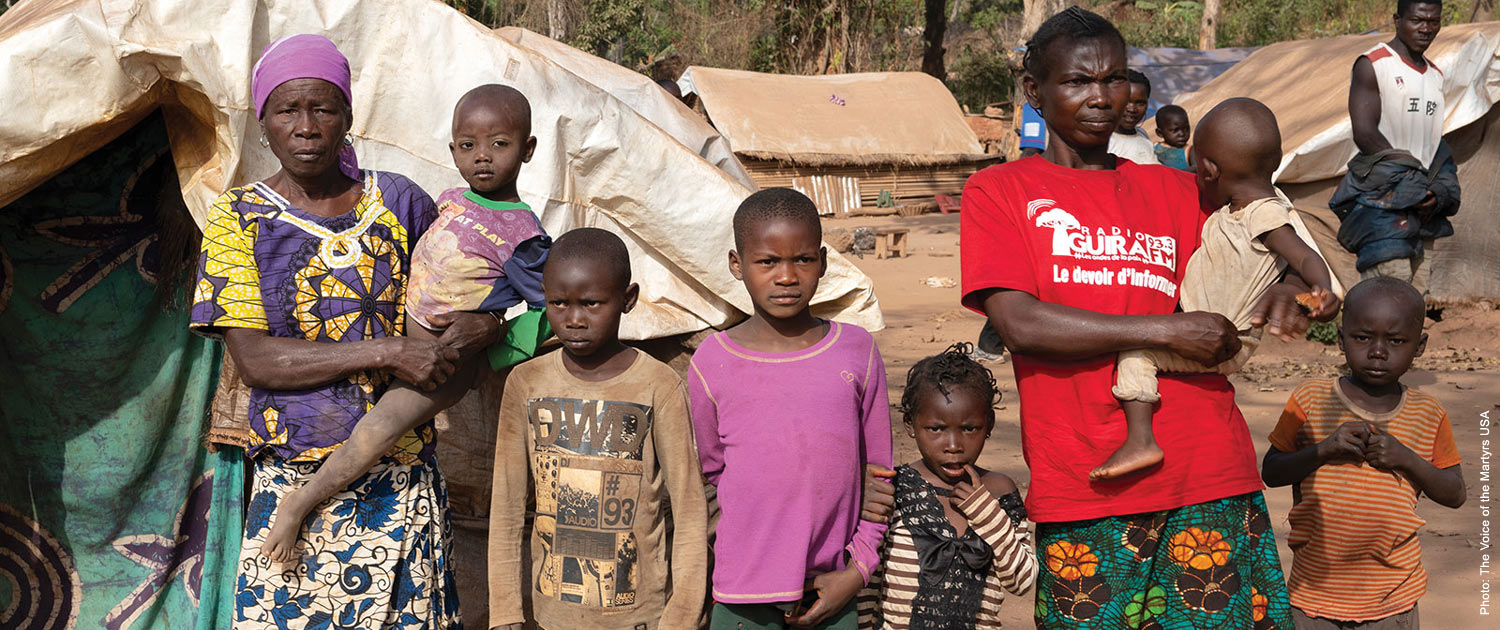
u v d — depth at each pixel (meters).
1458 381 7.14
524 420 2.97
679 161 3.63
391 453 2.89
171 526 3.69
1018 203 2.78
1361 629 3.27
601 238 2.85
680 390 2.95
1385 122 6.80
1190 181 2.91
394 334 2.95
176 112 3.29
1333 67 9.77
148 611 3.69
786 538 2.75
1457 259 9.22
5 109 2.92
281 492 2.89
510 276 2.88
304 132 2.73
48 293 3.51
